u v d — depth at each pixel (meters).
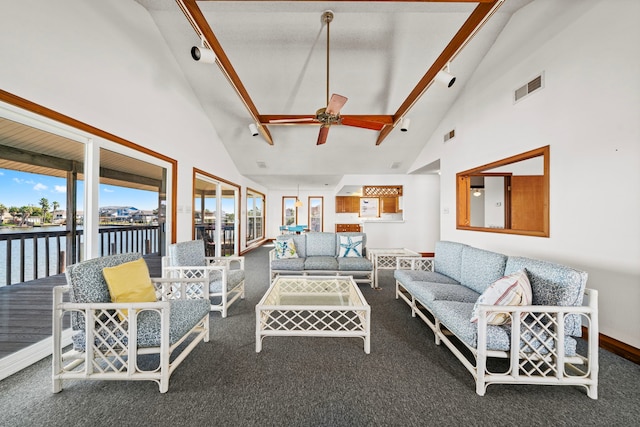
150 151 2.94
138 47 2.74
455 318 1.74
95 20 2.22
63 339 2.03
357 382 1.63
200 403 1.45
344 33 2.96
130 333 1.50
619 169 1.94
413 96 3.31
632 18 1.85
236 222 6.18
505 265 2.11
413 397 1.50
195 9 2.07
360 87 3.75
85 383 1.60
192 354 1.95
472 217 6.47
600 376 1.68
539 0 2.57
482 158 3.48
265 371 1.74
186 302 1.99
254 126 4.16
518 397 1.50
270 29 2.90
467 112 3.81
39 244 2.63
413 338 2.22
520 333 1.51
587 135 2.16
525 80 2.77
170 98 3.33
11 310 2.27
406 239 6.27
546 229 2.53
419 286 2.43
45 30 1.81
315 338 2.21
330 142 5.16
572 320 1.53
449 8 2.54
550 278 1.62
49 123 1.89
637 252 1.85
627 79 1.89
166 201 3.31
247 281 4.07
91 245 2.25
